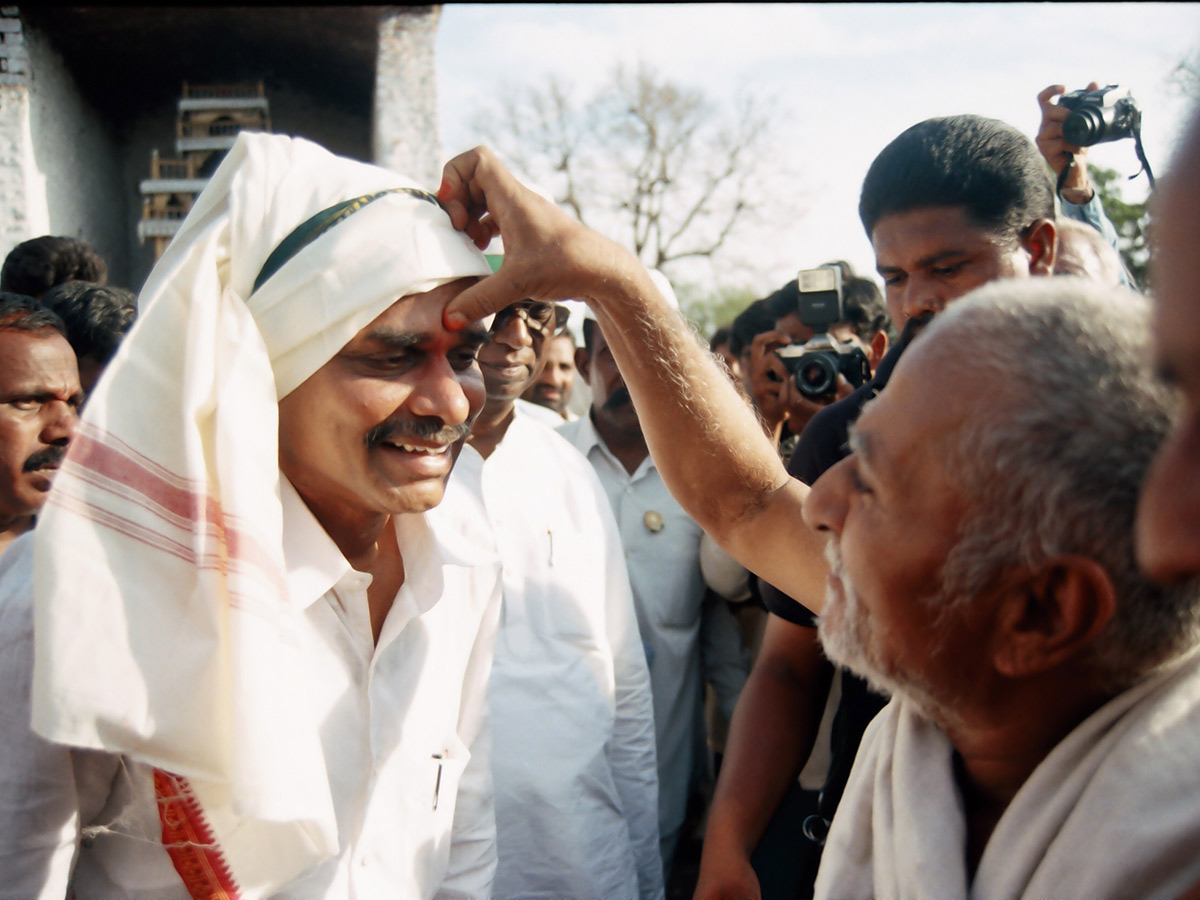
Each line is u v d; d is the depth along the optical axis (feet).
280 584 3.75
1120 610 2.87
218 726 3.71
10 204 20.85
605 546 8.23
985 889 3.17
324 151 4.30
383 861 4.42
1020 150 5.98
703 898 5.25
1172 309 1.74
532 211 4.17
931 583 3.12
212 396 3.81
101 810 4.06
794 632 6.08
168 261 4.16
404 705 4.56
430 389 4.03
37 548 3.54
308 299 3.91
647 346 4.47
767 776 5.68
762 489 4.80
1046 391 2.84
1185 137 1.76
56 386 6.34
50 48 23.39
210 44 26.68
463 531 5.03
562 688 7.38
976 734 3.38
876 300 11.53
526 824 7.04
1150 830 2.81
